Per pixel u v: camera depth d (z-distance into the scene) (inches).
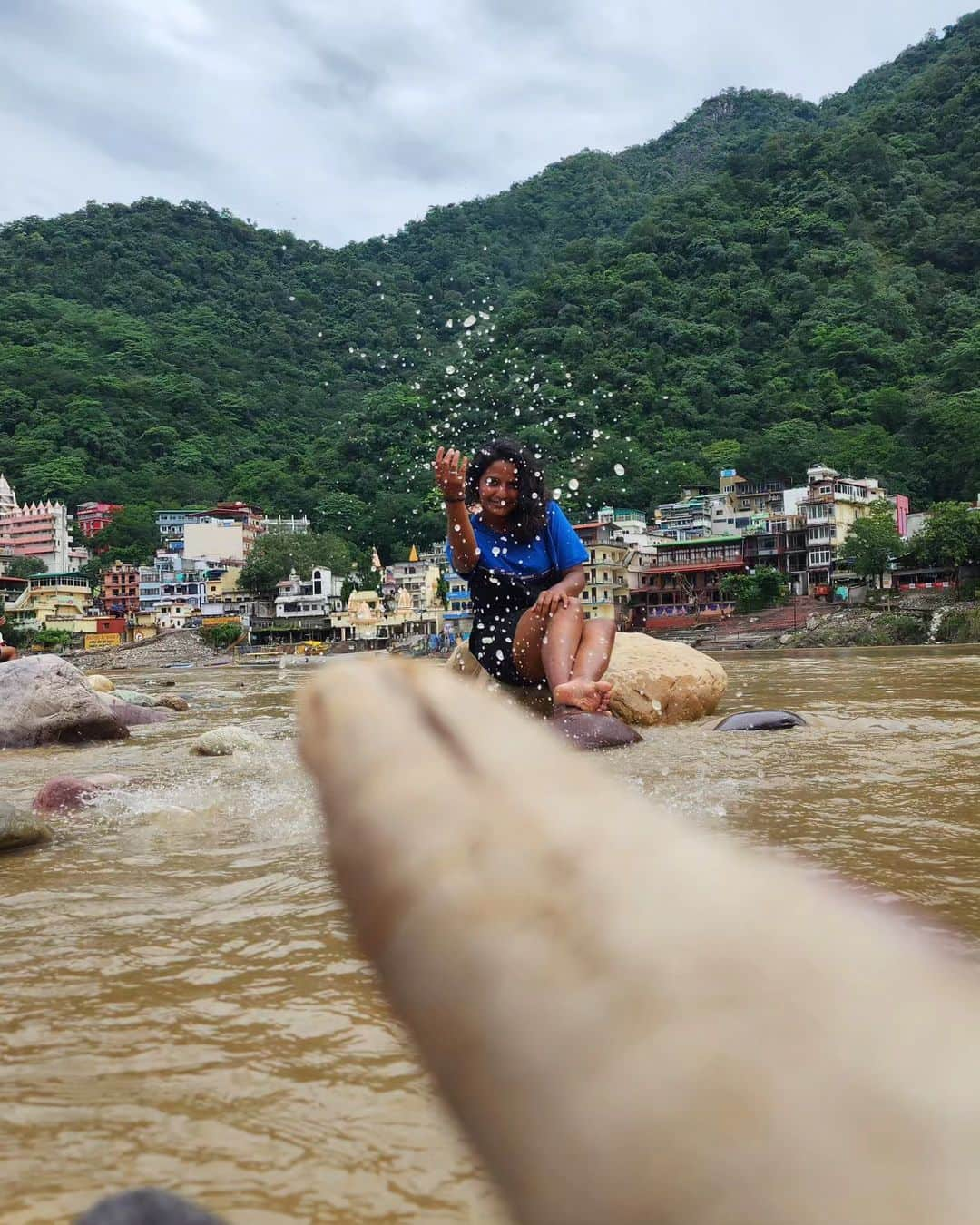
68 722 326.6
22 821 142.7
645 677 300.2
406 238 6220.5
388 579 3563.0
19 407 5024.6
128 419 4982.8
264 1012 73.2
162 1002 76.2
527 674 240.5
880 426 3769.7
